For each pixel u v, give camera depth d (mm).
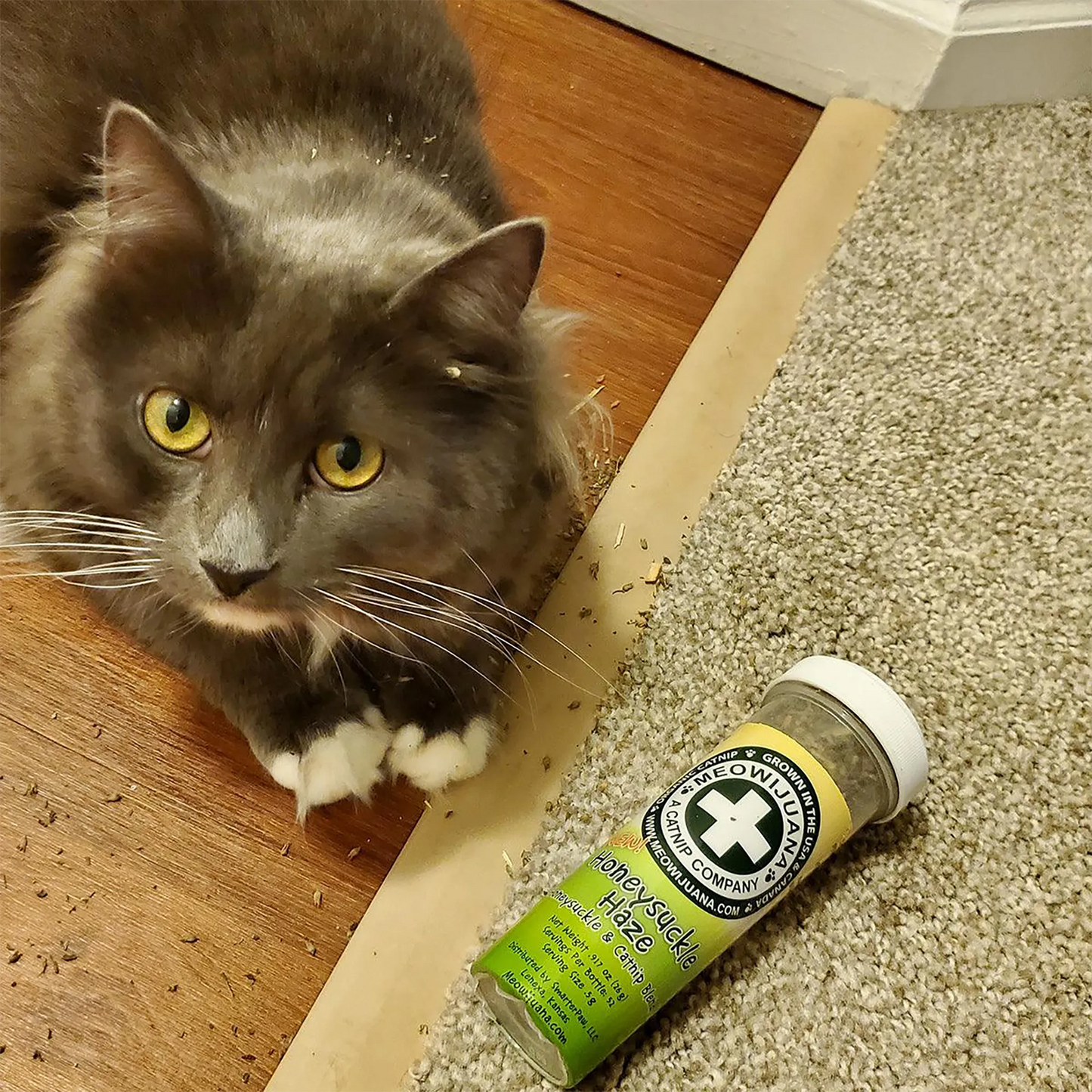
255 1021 1013
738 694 1137
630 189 1432
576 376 1207
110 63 947
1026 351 1307
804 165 1438
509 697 1134
